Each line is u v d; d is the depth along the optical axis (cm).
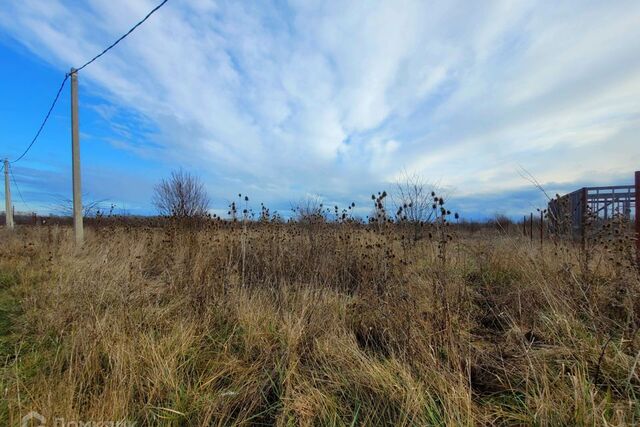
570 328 310
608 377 244
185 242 721
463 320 369
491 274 546
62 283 476
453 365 271
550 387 232
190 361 297
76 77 959
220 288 465
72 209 1010
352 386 255
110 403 224
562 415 205
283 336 331
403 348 291
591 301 357
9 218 2148
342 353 296
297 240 667
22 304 444
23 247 862
